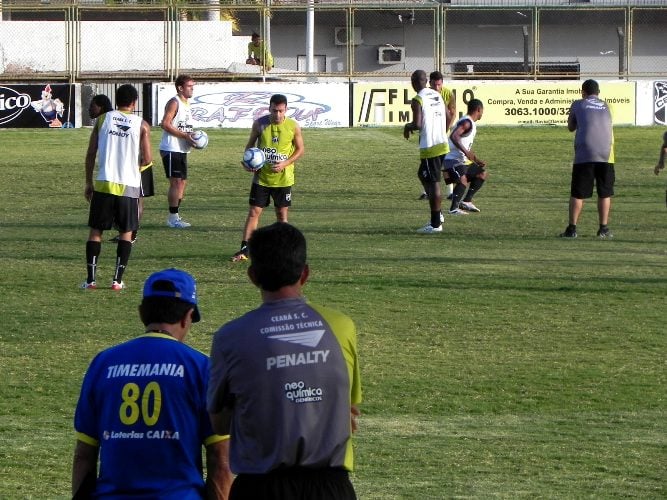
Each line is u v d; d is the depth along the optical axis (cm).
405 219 4941
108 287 3375
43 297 3238
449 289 3369
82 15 10819
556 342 2803
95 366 1213
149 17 10900
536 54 8888
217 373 1173
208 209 5269
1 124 8325
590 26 12088
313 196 5831
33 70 9656
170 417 1188
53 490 1795
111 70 9775
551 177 6625
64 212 5181
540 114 8738
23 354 2656
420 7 9019
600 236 4403
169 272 1254
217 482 1203
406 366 2581
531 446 2036
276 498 1156
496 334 2875
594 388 2431
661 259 3909
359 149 7531
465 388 2422
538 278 3534
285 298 1203
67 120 8400
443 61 9181
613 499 1744
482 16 11994
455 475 1867
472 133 5000
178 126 4556
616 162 7194
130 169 3259
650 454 1992
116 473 1190
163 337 1222
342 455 1174
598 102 4334
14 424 2162
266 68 9425
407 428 2147
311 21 9375
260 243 1201
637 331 2911
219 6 8912
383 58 12406
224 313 3036
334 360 1171
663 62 12062
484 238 4362
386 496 1747
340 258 3856
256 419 1156
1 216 5019
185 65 9781
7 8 8744
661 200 5750
